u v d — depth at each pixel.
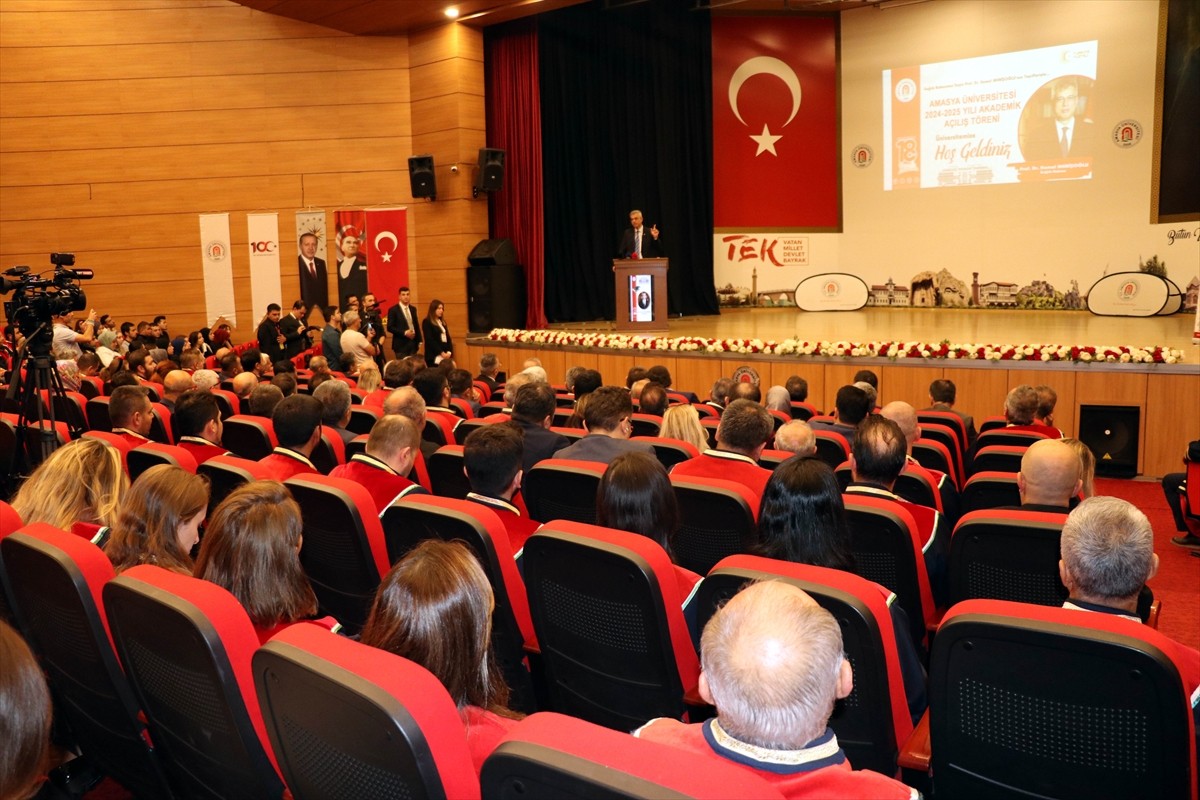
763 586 1.34
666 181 15.54
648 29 15.23
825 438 4.84
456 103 13.50
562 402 7.23
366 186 14.19
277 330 12.61
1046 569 2.60
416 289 14.13
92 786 2.78
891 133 15.89
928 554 2.93
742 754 1.24
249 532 2.12
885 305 16.22
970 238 15.48
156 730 2.11
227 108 14.09
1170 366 8.09
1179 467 8.14
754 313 16.05
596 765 1.11
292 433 3.84
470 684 1.66
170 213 14.19
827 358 9.80
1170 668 1.60
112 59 13.96
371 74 14.06
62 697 2.47
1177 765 1.66
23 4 13.83
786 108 16.19
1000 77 14.98
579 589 2.39
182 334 14.32
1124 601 2.01
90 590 2.14
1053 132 14.69
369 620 1.69
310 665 1.44
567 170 15.02
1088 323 12.80
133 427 4.84
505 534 2.75
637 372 7.39
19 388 5.31
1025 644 1.72
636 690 2.41
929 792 2.16
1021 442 5.26
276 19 13.99
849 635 1.98
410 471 4.57
